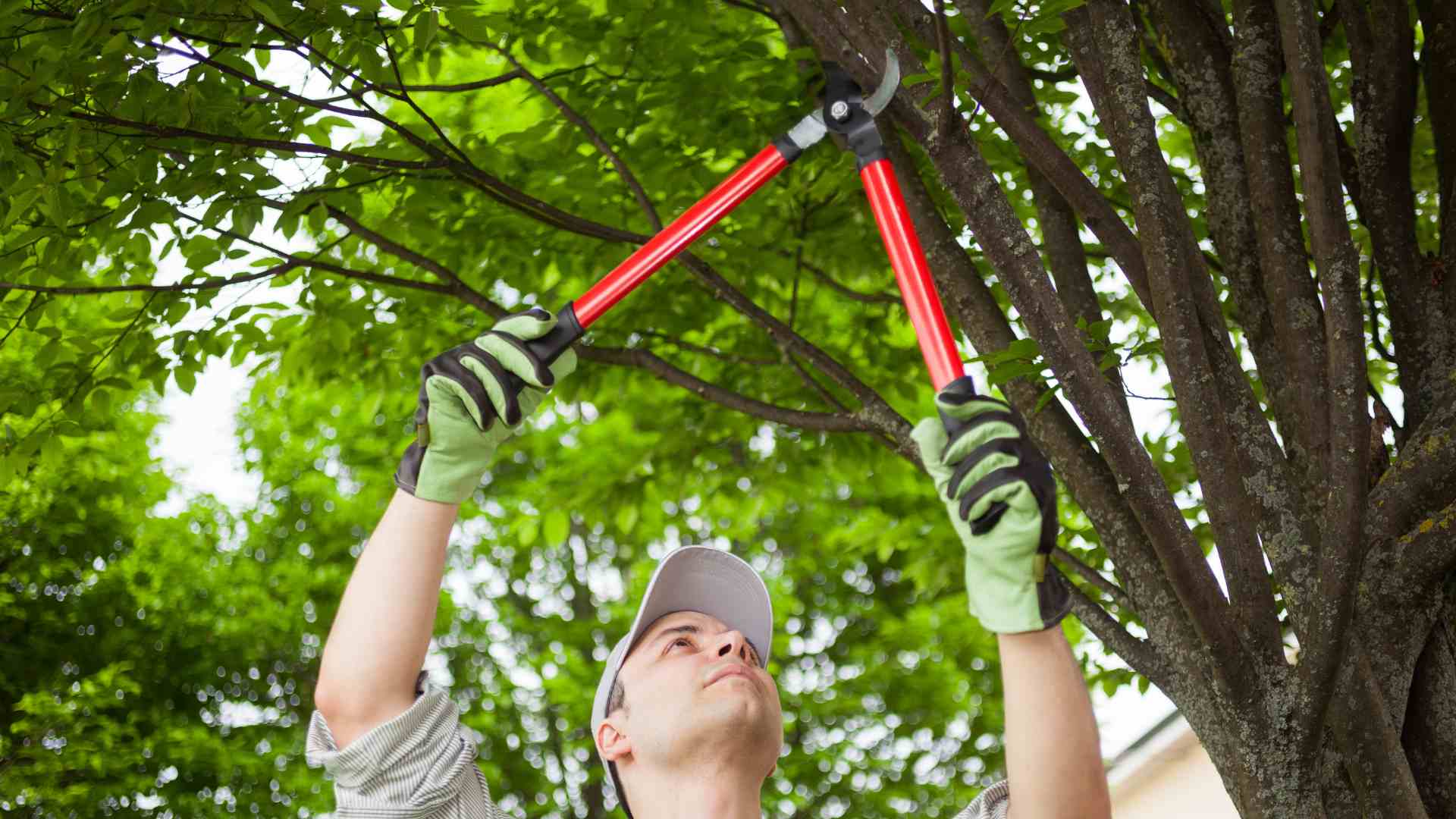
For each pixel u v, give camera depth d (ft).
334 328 15.65
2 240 13.26
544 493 22.20
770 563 43.24
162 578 32.86
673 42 14.38
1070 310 10.12
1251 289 9.59
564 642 42.80
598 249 15.97
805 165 15.10
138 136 11.60
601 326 16.83
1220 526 7.92
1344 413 7.66
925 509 25.38
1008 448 5.42
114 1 10.63
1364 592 8.50
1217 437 7.97
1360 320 7.87
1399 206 9.89
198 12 11.04
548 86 14.65
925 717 40.45
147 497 34.09
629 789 8.05
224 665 33.35
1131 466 7.67
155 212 12.22
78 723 27.55
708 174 15.21
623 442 31.94
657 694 7.86
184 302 13.58
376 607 6.91
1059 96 14.14
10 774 26.35
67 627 30.86
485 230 15.57
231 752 31.22
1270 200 9.22
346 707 6.95
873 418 11.65
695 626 8.41
